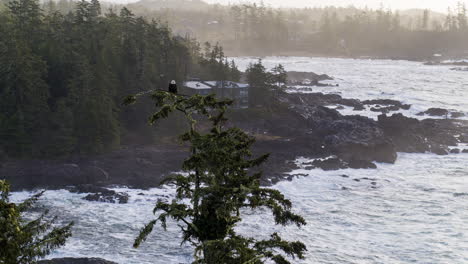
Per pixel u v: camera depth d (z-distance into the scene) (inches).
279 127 6948.8
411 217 3964.1
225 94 7706.7
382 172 5310.0
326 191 4643.2
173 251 3253.0
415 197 4468.5
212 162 976.3
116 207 4121.6
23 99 5664.4
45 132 5511.8
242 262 956.0
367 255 3250.5
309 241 3447.3
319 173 5196.9
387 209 4156.0
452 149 6225.4
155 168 5132.9
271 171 5162.4
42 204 4165.8
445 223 3828.7
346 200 4392.2
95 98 5679.1
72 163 5142.7
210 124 6781.5
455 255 3243.1
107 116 5605.3
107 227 3668.8
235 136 1058.7
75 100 5999.0
